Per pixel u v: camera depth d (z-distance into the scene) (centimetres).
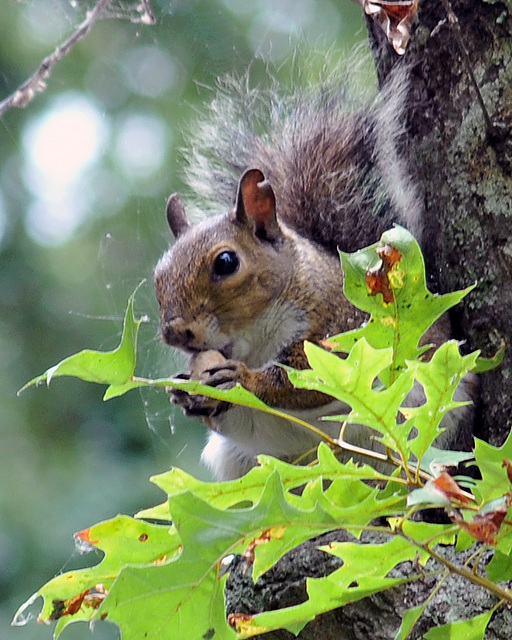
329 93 371
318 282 365
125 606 344
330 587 347
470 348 359
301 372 346
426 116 361
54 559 401
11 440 423
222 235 365
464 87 359
